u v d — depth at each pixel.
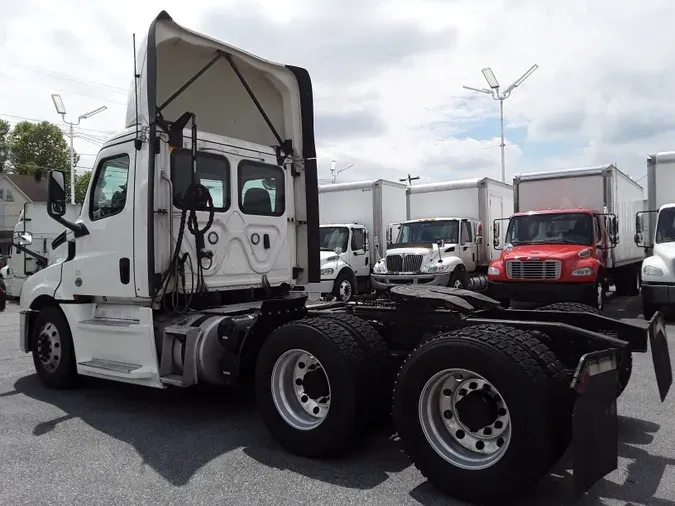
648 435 4.66
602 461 3.27
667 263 10.72
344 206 17.14
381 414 4.26
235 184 6.02
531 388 3.24
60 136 66.69
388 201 16.91
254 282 6.18
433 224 15.69
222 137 5.95
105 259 5.68
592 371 3.23
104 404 5.86
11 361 8.17
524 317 5.02
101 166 5.84
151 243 5.19
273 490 3.72
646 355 7.73
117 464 4.21
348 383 4.04
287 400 4.46
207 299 5.76
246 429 5.01
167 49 5.73
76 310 6.05
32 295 6.66
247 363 4.96
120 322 5.64
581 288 11.33
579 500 3.50
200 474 4.00
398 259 14.74
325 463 4.17
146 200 5.25
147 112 5.22
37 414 5.52
